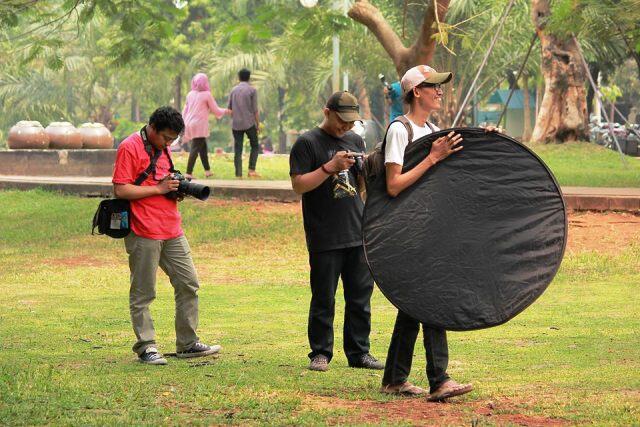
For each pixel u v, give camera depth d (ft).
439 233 22.38
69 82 211.00
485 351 30.25
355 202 27.30
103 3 61.41
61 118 216.74
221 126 243.81
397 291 22.47
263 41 183.52
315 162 27.09
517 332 33.81
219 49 195.93
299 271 50.55
